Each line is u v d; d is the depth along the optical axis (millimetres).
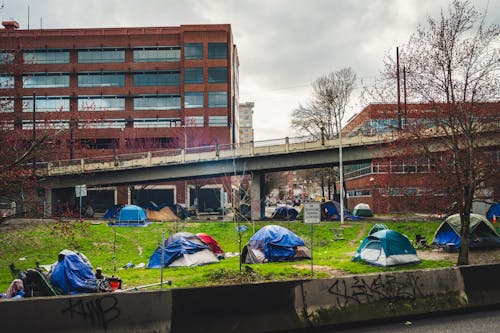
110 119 71188
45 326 6430
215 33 71938
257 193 43281
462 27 16156
